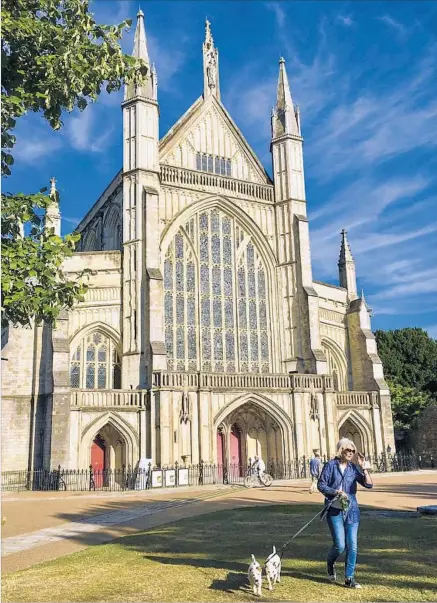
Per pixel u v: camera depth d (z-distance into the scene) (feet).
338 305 214.48
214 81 207.00
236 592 37.65
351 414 188.14
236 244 194.70
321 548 51.21
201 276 186.60
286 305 195.11
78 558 51.85
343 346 210.79
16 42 63.31
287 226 200.23
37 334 165.27
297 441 169.17
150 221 175.01
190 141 196.65
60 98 65.46
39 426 159.94
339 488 40.16
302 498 105.81
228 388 162.71
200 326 182.19
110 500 113.19
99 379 170.19
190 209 186.91
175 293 180.75
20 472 155.22
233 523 71.36
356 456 41.78
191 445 155.53
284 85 213.66
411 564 43.75
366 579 39.99
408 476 159.84
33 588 40.96
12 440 158.10
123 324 171.01
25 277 60.64
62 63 62.69
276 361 191.01
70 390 151.02
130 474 147.74
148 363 164.55
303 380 174.50
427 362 280.72
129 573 44.27
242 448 173.68
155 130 185.68
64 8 67.67
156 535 63.31
